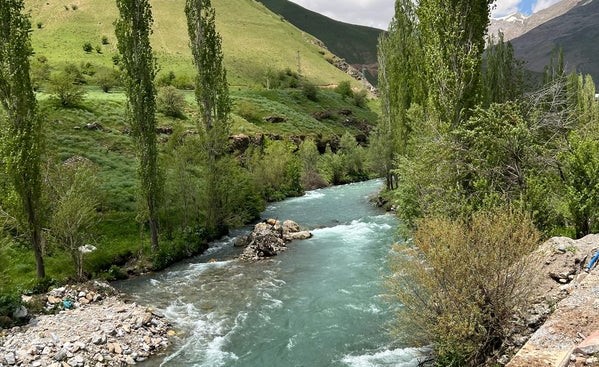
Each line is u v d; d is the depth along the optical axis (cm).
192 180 3806
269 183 6100
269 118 9400
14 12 2412
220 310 2183
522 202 1717
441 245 1209
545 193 1836
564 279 1412
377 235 3569
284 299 2283
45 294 2272
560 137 2105
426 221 1438
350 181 8031
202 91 4022
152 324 1964
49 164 2806
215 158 3925
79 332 1839
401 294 1275
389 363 1509
